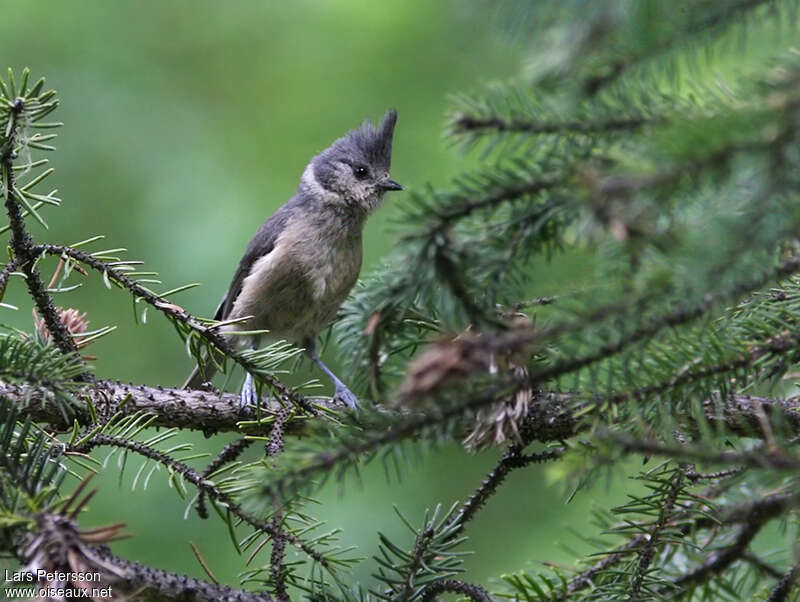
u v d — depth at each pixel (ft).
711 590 17.81
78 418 19.77
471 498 17.43
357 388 13.88
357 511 31.89
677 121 10.56
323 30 42.04
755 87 10.34
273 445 18.72
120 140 40.57
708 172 9.43
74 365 17.16
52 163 39.70
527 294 13.62
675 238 10.82
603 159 10.83
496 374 11.75
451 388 10.32
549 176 11.11
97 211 39.29
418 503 32.89
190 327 18.25
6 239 34.37
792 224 10.05
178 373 35.99
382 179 33.94
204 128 41.27
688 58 11.48
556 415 17.79
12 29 41.45
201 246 37.55
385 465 11.84
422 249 11.50
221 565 30.37
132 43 42.65
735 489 17.56
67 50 41.81
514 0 11.66
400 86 40.55
